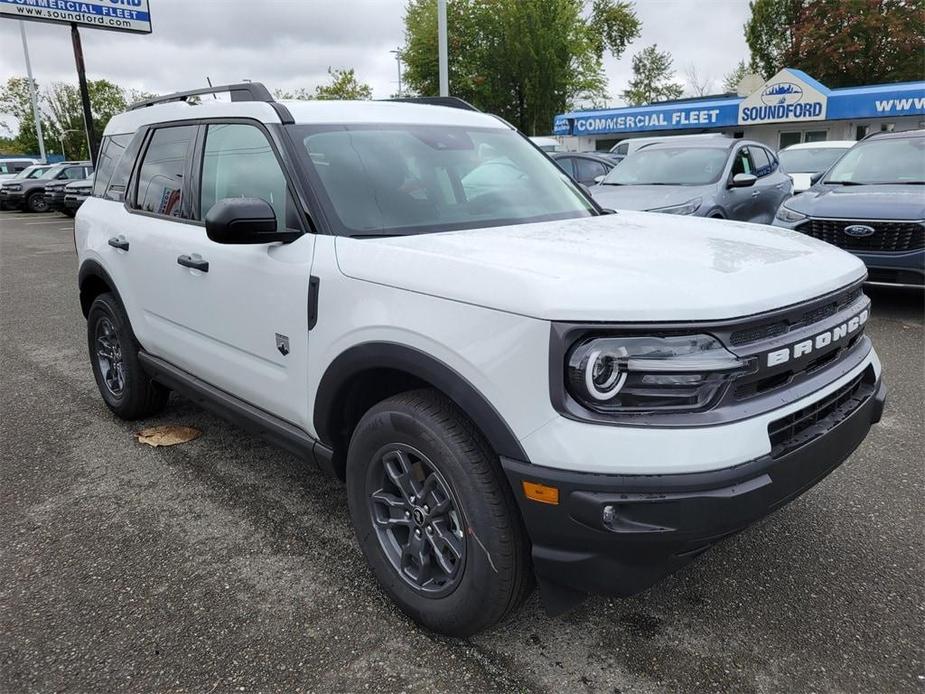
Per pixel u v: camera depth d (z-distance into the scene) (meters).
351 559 2.95
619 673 2.27
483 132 3.62
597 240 2.61
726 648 2.37
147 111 4.10
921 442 3.91
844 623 2.48
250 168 3.07
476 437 2.18
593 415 1.92
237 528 3.21
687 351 1.92
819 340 2.19
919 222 6.12
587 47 38.53
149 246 3.67
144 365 4.05
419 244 2.51
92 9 20.92
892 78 35.00
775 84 25.48
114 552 3.03
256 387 3.04
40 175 27.14
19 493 3.58
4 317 7.84
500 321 2.01
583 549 1.99
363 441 2.49
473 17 36.47
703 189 7.96
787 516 3.19
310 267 2.63
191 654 2.39
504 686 2.22
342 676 2.28
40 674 2.31
